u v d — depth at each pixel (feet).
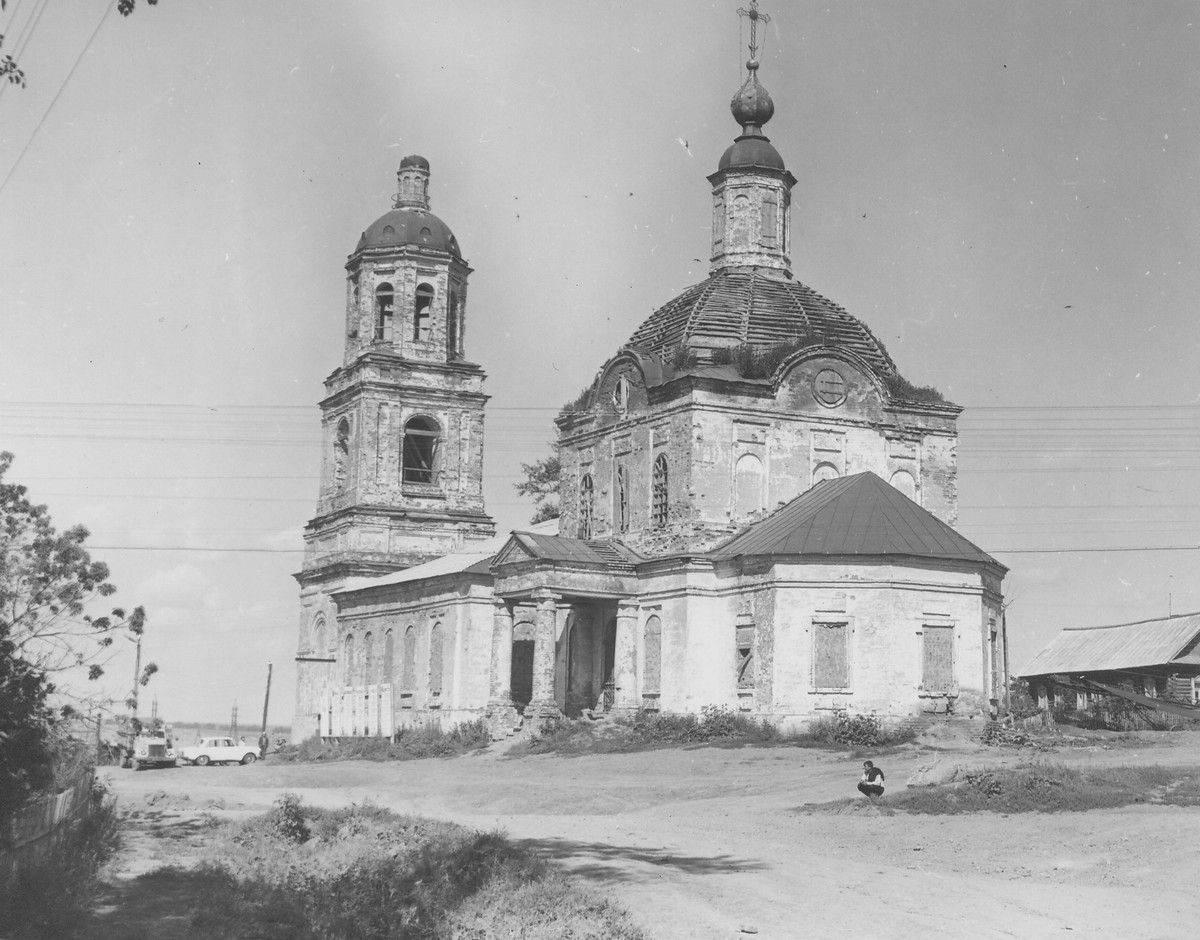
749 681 174.50
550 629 185.78
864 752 148.05
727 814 110.42
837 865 83.10
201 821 116.16
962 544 173.27
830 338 202.49
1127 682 216.13
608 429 205.87
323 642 264.31
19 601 93.35
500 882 74.13
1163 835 85.71
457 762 179.32
